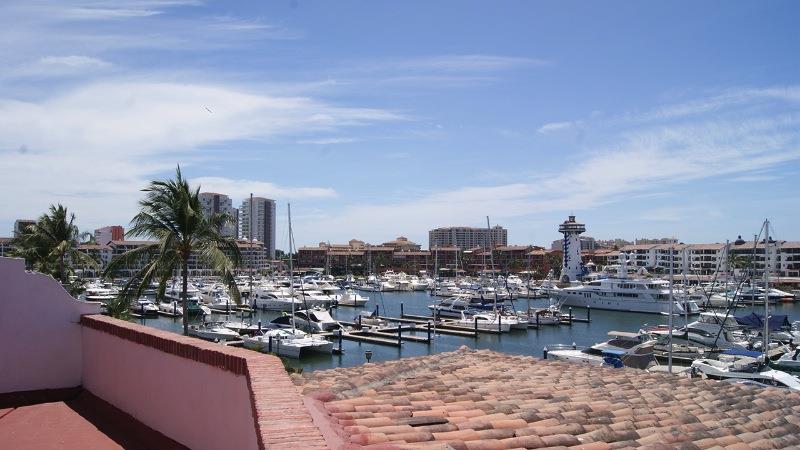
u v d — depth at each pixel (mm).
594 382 12523
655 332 57906
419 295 136625
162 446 7988
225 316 85062
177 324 75438
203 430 7113
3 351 10836
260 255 187375
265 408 5090
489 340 65500
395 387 9891
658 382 12992
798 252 168625
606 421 8688
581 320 80250
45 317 11250
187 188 29172
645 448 7406
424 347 59844
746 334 57156
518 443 6824
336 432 5555
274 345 53062
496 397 9695
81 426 9242
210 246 29156
